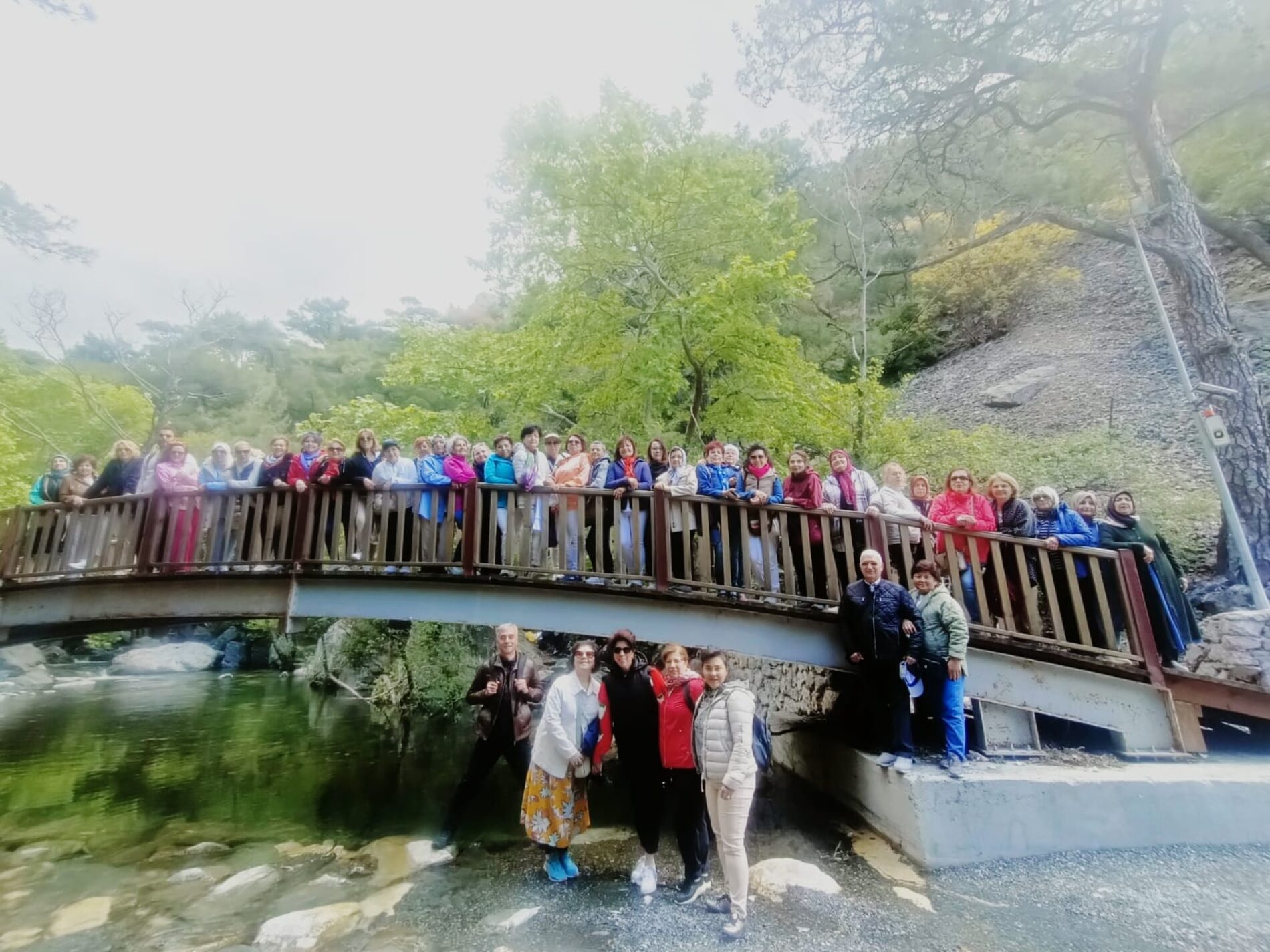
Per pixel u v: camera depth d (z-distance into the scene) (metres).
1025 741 4.48
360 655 11.30
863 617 4.31
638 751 3.70
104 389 18.33
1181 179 7.11
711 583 4.81
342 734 7.91
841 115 7.83
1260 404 6.46
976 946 2.94
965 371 17.80
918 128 7.72
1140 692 4.45
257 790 5.71
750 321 8.81
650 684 3.78
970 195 8.73
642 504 5.17
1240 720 4.95
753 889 3.58
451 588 5.31
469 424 10.33
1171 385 11.84
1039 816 3.86
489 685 4.59
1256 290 12.71
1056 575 5.01
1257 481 6.20
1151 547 4.75
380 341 37.16
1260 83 6.70
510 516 5.21
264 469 5.61
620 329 9.63
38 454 16.14
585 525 5.19
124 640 17.31
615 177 8.75
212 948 3.12
